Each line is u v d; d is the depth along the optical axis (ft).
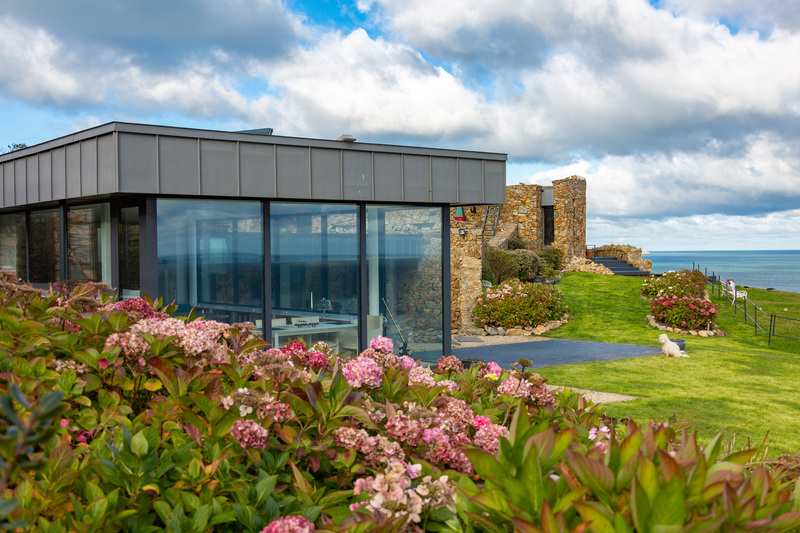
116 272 22.71
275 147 22.97
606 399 25.93
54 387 6.64
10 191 27.14
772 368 34.04
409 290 27.84
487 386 10.58
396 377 9.20
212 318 22.47
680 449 5.44
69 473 5.07
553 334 49.39
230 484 5.84
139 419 6.39
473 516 4.86
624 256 99.96
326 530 4.84
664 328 50.57
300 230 24.66
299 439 6.59
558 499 4.83
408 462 6.91
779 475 7.30
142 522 5.38
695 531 4.03
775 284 272.72
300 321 24.64
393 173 26.12
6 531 4.57
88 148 21.01
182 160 20.85
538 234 92.12
